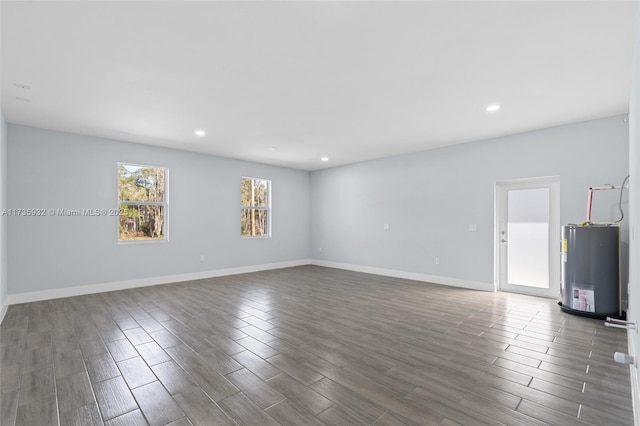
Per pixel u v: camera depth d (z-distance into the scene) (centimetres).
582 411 194
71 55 260
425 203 611
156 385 226
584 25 221
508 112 399
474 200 544
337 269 759
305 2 197
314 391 218
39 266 460
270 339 312
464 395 212
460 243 561
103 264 518
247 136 512
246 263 714
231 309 416
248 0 194
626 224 399
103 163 519
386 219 675
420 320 371
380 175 687
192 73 294
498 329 341
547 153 465
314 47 250
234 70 288
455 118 423
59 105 372
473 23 219
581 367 252
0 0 192
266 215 766
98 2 195
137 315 389
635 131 201
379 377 237
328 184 802
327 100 361
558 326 350
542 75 298
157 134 500
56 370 248
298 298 475
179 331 333
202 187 641
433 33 231
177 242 605
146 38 236
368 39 239
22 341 306
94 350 285
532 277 499
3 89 326
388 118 423
